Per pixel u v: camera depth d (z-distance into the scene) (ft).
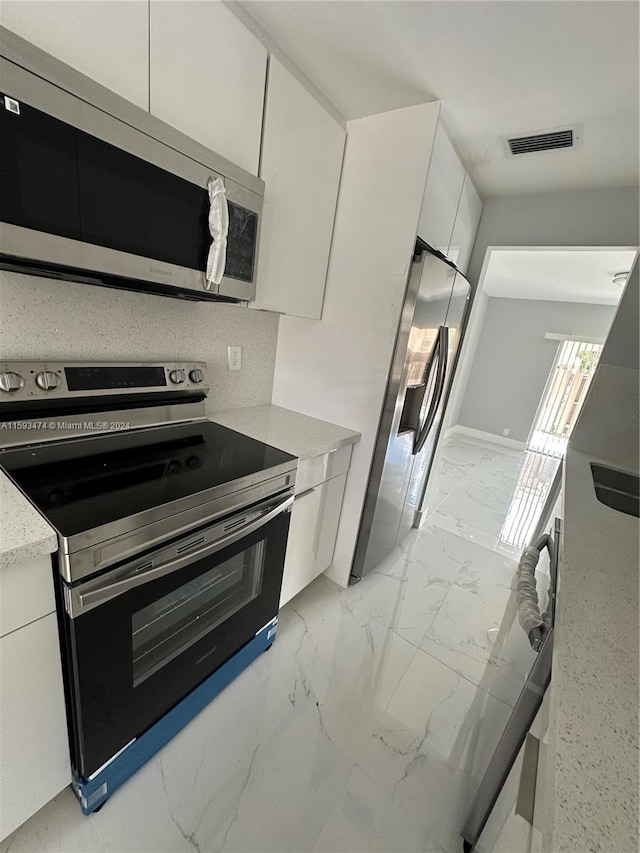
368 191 5.48
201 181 3.60
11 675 2.68
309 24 3.87
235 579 4.49
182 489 3.52
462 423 21.94
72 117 2.68
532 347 19.65
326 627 6.01
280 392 7.02
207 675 4.44
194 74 3.49
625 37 3.57
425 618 6.50
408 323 5.49
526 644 2.95
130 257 3.26
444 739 4.55
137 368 4.71
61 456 3.84
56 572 2.77
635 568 2.72
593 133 5.22
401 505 7.70
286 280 5.19
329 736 4.42
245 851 3.38
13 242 2.60
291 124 4.59
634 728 1.47
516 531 10.21
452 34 3.82
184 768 3.93
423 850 3.53
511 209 7.65
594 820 1.13
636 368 5.89
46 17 2.57
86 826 3.40
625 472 5.46
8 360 3.73
